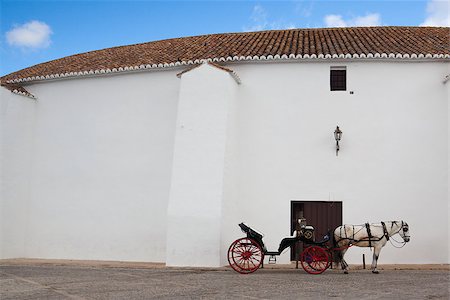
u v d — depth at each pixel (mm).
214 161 13664
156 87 15531
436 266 13094
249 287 9734
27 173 16547
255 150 14570
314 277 11172
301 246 13320
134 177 15375
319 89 14484
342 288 9586
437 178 13883
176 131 14086
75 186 15984
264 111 14656
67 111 16422
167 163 15094
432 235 13711
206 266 13164
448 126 13977
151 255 14883
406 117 14133
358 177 14078
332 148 14250
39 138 16688
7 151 15930
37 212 16344
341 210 14109
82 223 15734
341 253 12086
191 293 9086
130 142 15570
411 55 13977
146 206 15133
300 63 14633
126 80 15859
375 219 13906
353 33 17422
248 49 15633
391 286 9820
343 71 14672
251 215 14375
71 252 15742
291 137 14461
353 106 14312
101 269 12961
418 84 14188
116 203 15445
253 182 14477
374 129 14180
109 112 15906
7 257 15727
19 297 8812
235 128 14656
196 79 14242
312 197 14188
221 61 14797
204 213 13367
